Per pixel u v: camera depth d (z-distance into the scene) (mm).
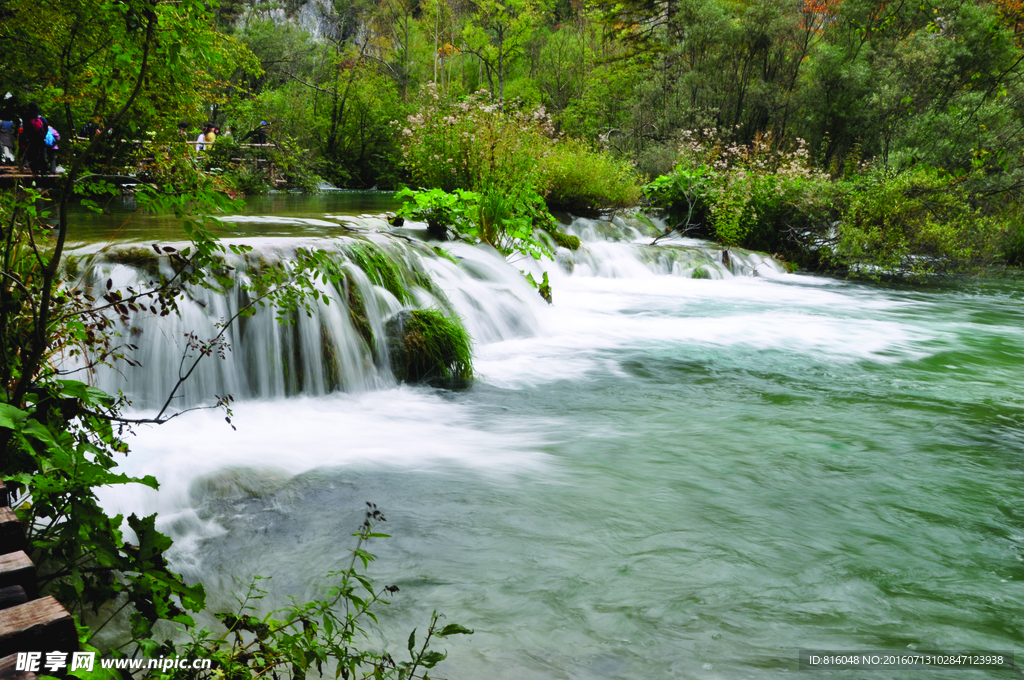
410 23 46875
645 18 40125
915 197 16781
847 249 16734
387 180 36844
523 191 12109
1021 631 3176
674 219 18688
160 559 2572
